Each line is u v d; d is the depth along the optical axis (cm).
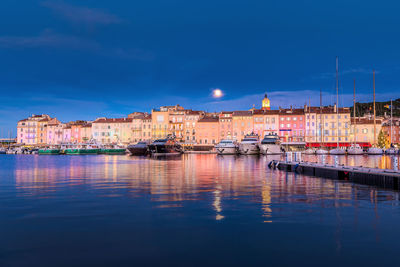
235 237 1164
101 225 1313
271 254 1011
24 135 16088
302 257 987
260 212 1531
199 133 13462
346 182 2712
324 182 2705
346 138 12444
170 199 1870
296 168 3822
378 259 971
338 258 978
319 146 12119
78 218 1423
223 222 1352
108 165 5275
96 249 1052
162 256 995
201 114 14300
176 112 13812
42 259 972
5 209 1602
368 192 2152
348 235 1184
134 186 2447
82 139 15138
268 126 12888
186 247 1070
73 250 1042
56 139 15662
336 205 1698
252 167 4641
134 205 1694
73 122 16300
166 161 6712
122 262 952
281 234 1196
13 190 2244
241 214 1490
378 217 1441
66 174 3506
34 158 9138
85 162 6450
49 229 1259
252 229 1255
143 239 1145
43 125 15975
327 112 12650
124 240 1134
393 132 13400
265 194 2056
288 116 12825
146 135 14038
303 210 1575
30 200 1844
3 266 920
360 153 10162
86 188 2341
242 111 13575
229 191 2183
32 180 2888
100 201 1809
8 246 1077
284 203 1750
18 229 1259
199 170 4050
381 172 2580
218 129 13312
